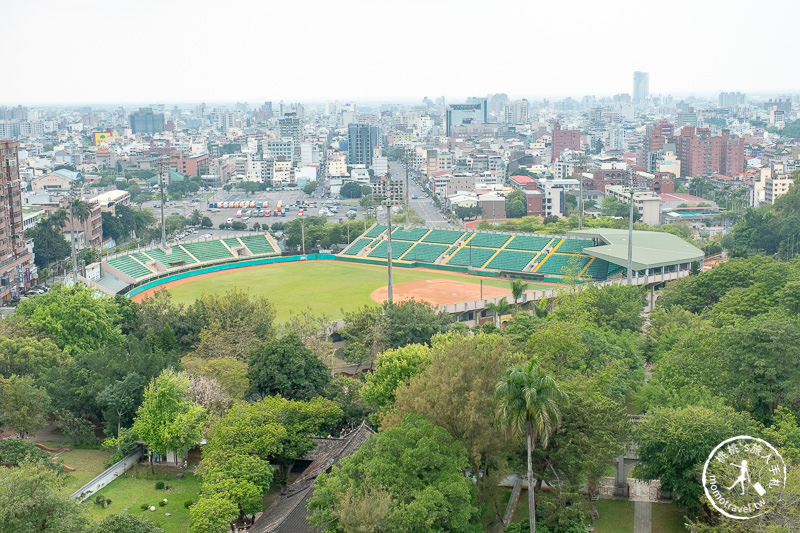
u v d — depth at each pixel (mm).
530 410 97438
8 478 99438
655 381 144000
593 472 108438
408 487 100438
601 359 153250
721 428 110062
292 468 137500
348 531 93438
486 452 110562
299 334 195000
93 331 197875
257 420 129250
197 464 144125
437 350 137875
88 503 111875
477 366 113375
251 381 157125
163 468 143125
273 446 125625
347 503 95688
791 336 128875
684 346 151750
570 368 144500
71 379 158625
